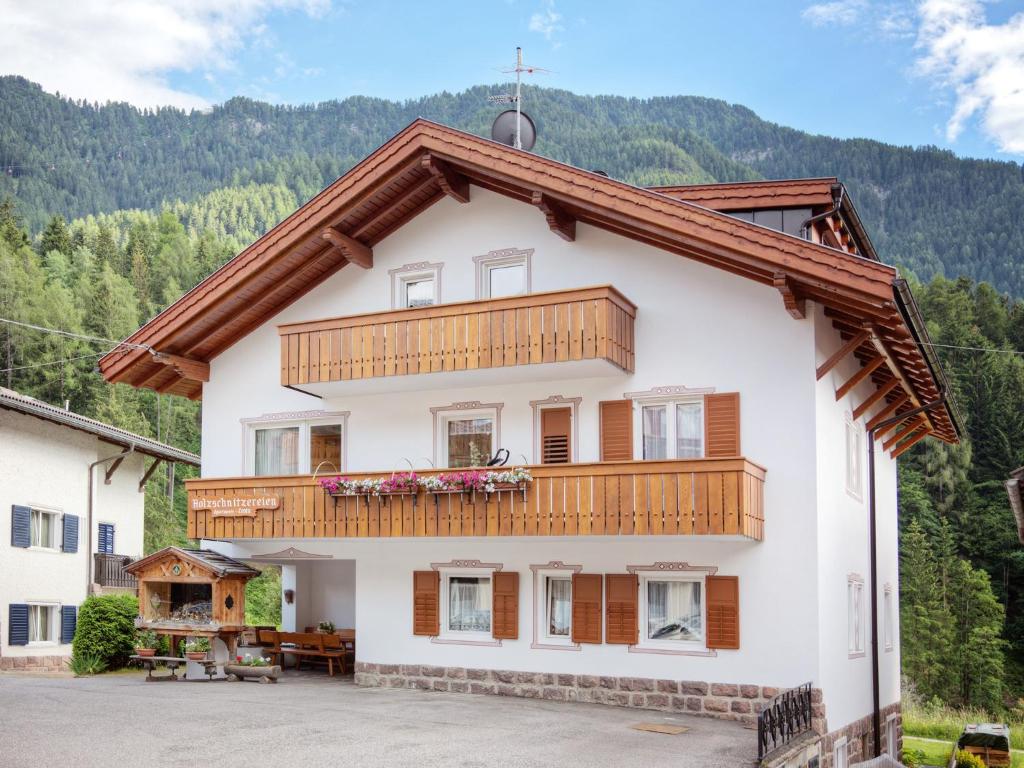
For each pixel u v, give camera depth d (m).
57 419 28.98
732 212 20.69
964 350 64.06
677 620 18.88
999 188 153.88
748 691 17.98
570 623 19.67
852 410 21.14
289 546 22.34
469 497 19.44
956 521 58.09
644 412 19.55
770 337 18.58
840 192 19.94
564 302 18.86
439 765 13.20
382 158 20.39
